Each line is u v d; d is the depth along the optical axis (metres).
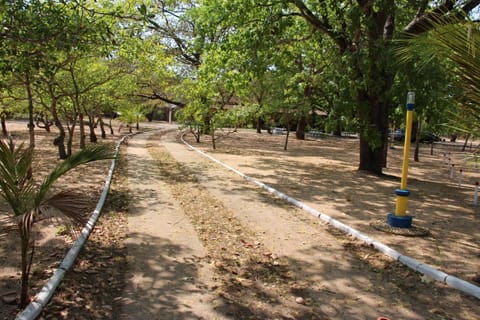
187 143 23.95
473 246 5.79
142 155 16.70
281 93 21.05
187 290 4.16
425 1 10.80
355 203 8.45
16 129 29.81
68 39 5.79
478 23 3.27
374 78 11.18
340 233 6.35
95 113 24.92
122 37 11.47
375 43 10.65
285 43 13.10
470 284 4.31
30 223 3.01
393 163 19.20
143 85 24.41
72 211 3.24
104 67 15.00
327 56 14.10
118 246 5.39
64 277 4.28
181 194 8.99
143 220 6.72
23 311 3.42
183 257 5.08
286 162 15.88
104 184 9.55
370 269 4.88
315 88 18.50
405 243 5.82
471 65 3.16
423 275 4.72
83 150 3.64
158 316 3.61
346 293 4.21
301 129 32.22
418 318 3.72
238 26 12.27
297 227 6.64
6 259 4.65
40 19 5.53
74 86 14.02
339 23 11.99
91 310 3.66
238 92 14.15
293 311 3.79
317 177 12.02
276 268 4.84
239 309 3.80
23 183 3.38
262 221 6.94
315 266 4.93
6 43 5.61
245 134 36.97
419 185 11.53
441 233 6.43
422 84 10.12
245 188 10.00
